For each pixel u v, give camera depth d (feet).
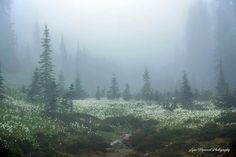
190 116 171.42
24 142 104.78
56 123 151.33
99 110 211.00
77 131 145.79
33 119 144.25
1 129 111.14
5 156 87.45
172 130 139.03
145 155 114.73
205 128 132.87
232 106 224.74
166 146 117.39
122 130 170.19
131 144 134.82
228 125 132.26
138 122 178.50
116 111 210.79
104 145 132.16
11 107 160.15
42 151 104.99
